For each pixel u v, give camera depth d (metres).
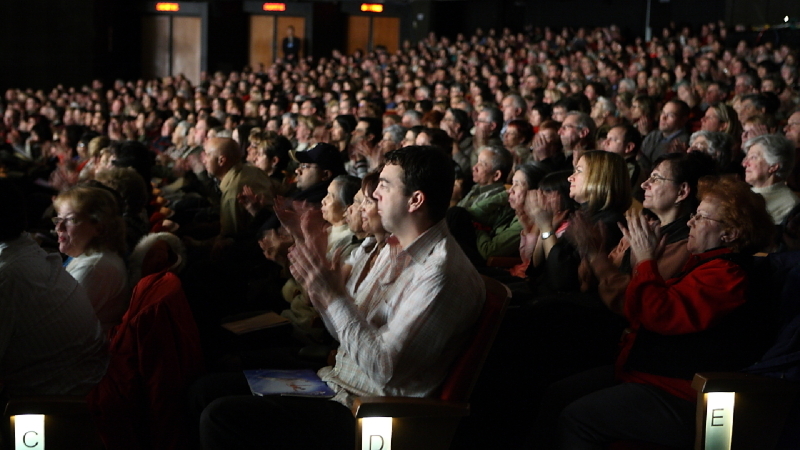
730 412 2.13
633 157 4.48
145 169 4.88
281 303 3.58
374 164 5.62
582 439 2.29
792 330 2.17
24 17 21.84
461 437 2.62
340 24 23.98
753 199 2.32
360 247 2.67
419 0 23.00
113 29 23.02
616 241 3.20
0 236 2.43
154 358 2.50
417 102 9.20
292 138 8.02
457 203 4.84
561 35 20.20
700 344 2.24
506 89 10.56
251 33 24.00
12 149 9.94
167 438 2.50
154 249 2.99
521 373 2.73
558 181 3.45
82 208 2.81
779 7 18.25
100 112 10.88
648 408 2.22
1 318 2.38
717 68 11.27
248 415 2.21
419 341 2.06
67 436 2.27
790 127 4.86
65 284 2.56
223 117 9.45
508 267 3.89
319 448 2.25
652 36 20.34
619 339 2.76
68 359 2.54
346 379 2.34
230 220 4.98
